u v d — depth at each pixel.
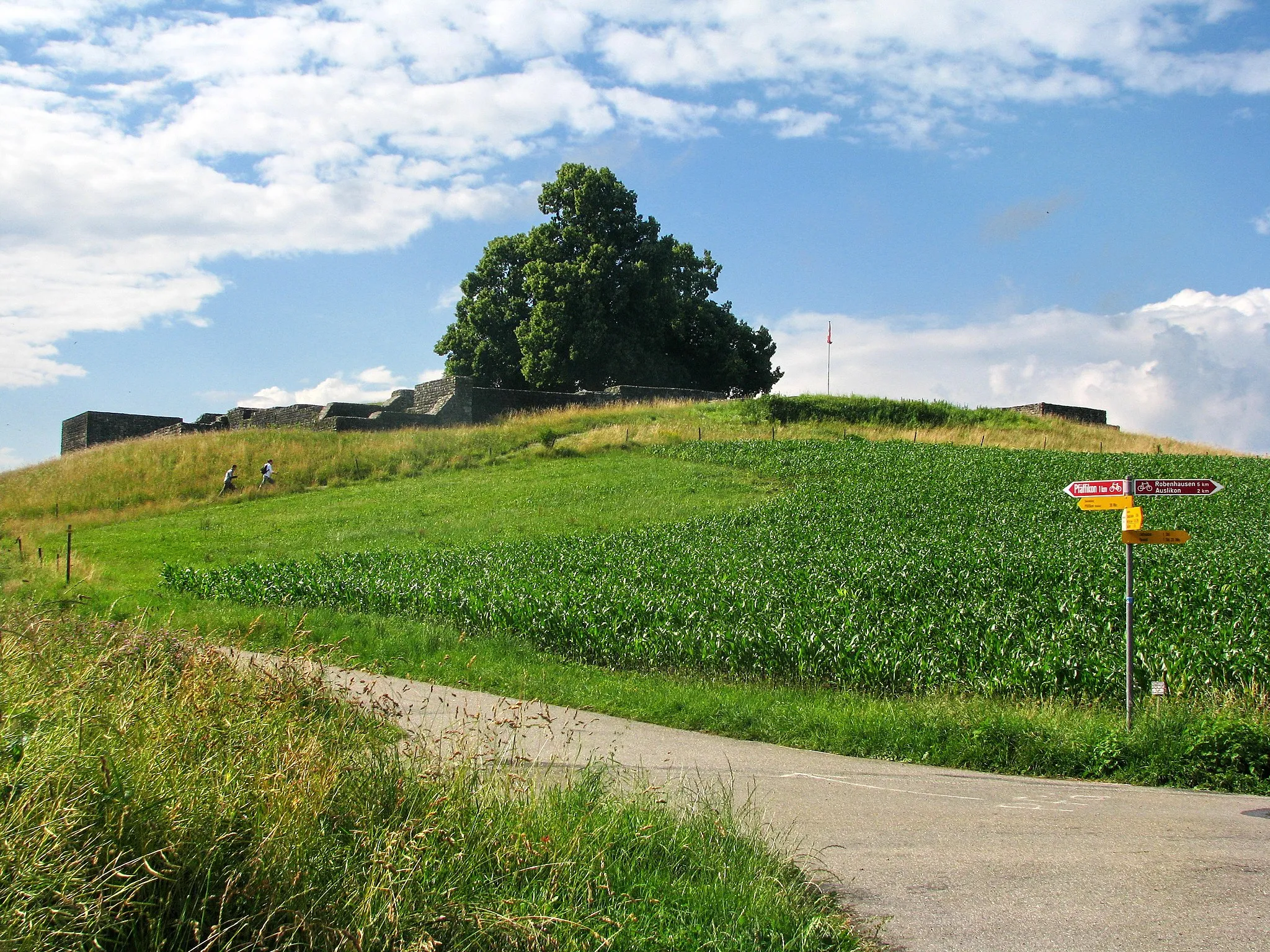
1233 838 6.62
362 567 21.80
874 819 7.03
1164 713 9.55
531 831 5.01
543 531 28.02
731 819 5.89
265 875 4.09
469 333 65.69
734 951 4.33
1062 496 31.33
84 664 6.44
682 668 13.74
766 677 13.22
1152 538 10.00
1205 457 40.44
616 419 48.50
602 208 64.44
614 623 14.99
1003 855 6.11
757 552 22.77
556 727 10.20
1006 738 9.45
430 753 5.87
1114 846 6.37
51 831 3.76
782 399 50.06
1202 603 16.00
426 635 15.16
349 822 4.84
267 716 5.78
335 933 3.91
